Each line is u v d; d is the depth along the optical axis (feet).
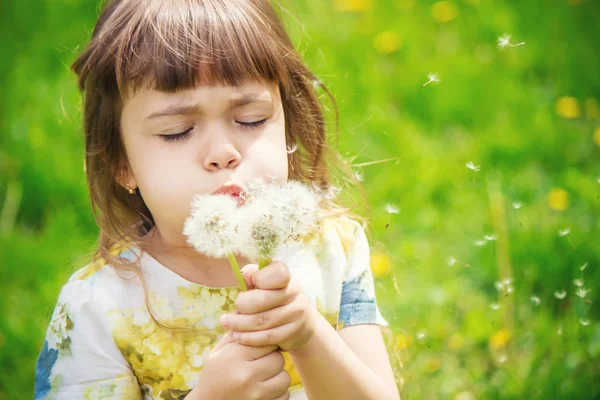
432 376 5.32
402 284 5.73
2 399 5.47
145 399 4.56
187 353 4.51
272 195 4.06
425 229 6.05
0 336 5.67
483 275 5.77
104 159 4.62
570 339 5.26
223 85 4.33
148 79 4.33
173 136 4.34
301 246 4.66
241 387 4.19
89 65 4.58
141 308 4.52
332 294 4.65
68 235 6.22
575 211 5.91
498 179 6.26
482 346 5.45
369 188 6.20
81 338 4.50
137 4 4.50
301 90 4.80
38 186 6.46
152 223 4.72
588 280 5.54
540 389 5.16
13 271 6.04
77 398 4.47
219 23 4.39
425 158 6.43
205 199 4.05
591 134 6.56
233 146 4.33
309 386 4.29
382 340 4.68
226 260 4.56
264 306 4.11
